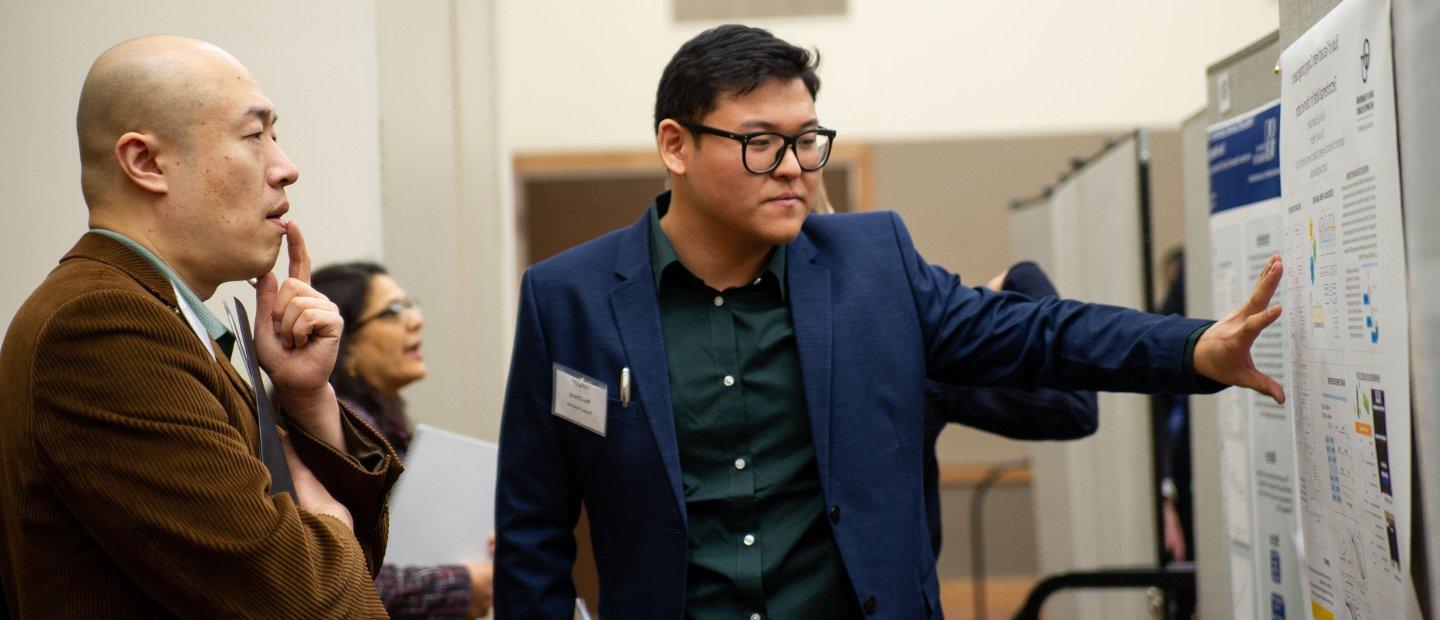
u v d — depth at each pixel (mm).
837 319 1826
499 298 4484
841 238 1915
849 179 6727
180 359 1315
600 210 6785
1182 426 3961
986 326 1819
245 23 3123
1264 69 1861
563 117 6449
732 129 1708
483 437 4289
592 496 1893
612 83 6449
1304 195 1605
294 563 1330
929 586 1827
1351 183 1429
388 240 3490
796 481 1804
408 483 2480
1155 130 6398
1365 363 1414
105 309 1286
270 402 1625
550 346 1908
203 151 1421
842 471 1780
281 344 1595
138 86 1405
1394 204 1306
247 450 1354
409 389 3785
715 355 1837
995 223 6691
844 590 1784
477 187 4293
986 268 6699
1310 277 1601
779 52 1726
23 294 2822
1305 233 1610
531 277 1957
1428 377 1240
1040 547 5324
